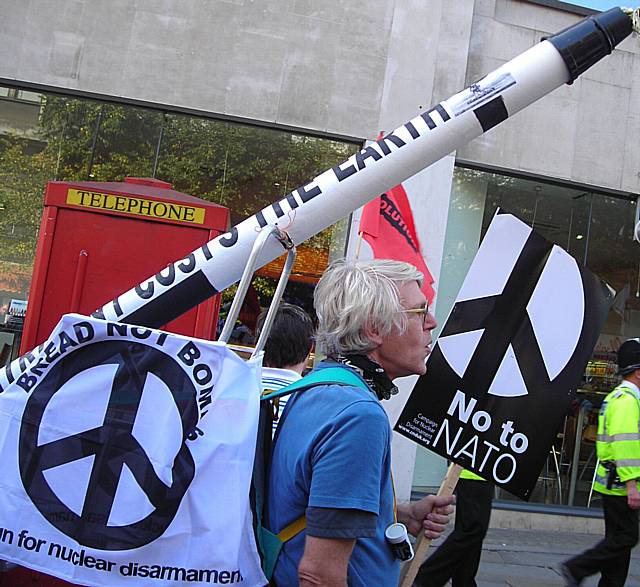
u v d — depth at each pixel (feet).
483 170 25.61
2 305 23.00
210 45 23.66
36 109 23.32
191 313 15.52
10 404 5.38
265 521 5.50
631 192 26.27
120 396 5.31
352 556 5.34
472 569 15.03
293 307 10.75
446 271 25.12
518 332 8.73
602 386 25.59
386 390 5.92
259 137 24.18
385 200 16.14
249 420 5.32
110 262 15.30
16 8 22.89
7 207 23.20
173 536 5.14
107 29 23.24
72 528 5.20
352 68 24.36
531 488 8.54
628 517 15.31
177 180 23.68
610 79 26.35
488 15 25.63
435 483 24.45
